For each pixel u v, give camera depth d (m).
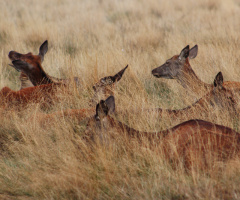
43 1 50.38
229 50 20.52
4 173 10.21
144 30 29.42
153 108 12.99
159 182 9.11
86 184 9.19
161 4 44.53
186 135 9.81
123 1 50.41
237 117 12.45
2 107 14.16
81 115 12.69
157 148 10.04
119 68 18.59
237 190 8.49
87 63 19.00
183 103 14.55
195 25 31.97
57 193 9.05
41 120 12.76
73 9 44.09
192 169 8.95
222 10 40.91
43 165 10.38
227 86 13.78
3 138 12.49
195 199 8.45
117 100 14.20
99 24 34.22
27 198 9.16
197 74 17.88
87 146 10.20
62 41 27.64
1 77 18.75
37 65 16.16
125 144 10.30
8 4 47.41
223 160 9.19
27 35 29.17
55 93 14.87
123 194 8.91
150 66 19.86
